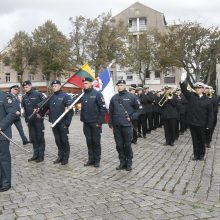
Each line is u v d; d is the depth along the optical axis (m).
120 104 8.65
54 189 6.99
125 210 5.80
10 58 59.38
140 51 46.75
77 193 6.71
